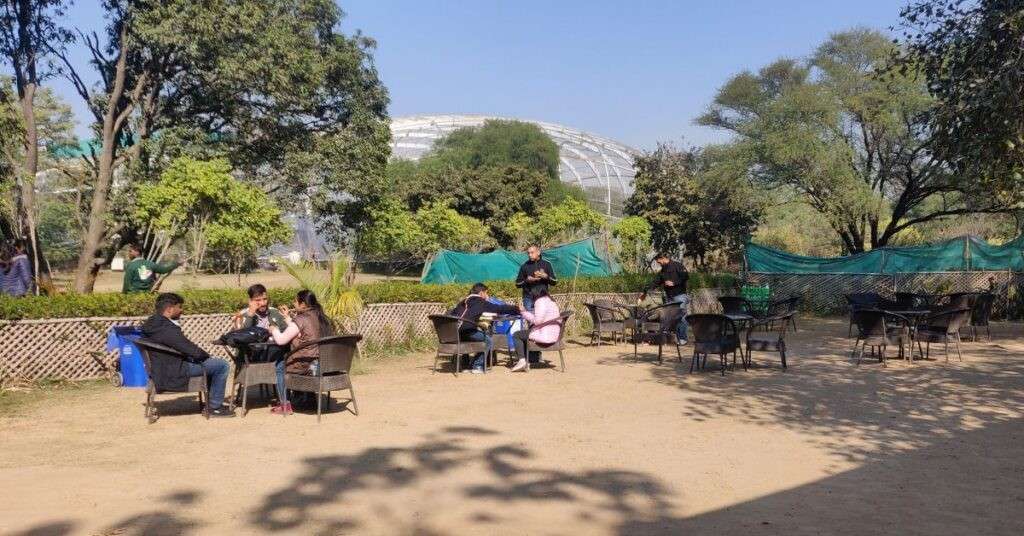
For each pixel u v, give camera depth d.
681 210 38.44
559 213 34.97
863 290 22.03
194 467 5.80
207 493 5.12
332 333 8.27
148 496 5.04
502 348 11.36
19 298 9.74
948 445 6.65
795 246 38.03
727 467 5.89
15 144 17.11
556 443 6.66
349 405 8.47
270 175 23.62
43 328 9.71
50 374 9.75
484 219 47.16
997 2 9.57
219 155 20.39
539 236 37.34
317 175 23.81
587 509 4.84
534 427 7.34
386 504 4.91
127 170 19.67
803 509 4.86
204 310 11.45
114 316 10.35
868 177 28.05
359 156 24.12
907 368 11.45
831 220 27.77
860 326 11.95
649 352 13.64
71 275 39.97
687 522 4.60
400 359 12.50
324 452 6.29
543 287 11.84
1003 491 5.28
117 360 10.06
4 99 17.22
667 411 8.16
